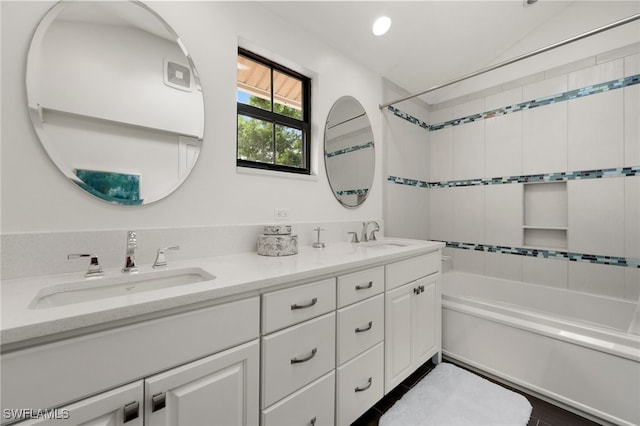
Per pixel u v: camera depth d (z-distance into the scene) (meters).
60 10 0.95
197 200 1.26
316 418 1.05
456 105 2.71
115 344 0.62
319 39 1.81
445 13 1.88
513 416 1.36
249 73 1.59
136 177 1.09
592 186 1.96
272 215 1.56
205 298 0.74
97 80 1.01
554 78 2.13
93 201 1.00
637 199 1.80
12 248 0.84
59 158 0.93
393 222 2.44
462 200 2.67
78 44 0.98
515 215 2.34
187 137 1.23
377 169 2.28
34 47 0.90
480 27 2.07
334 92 1.92
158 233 1.12
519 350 1.60
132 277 0.94
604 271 1.92
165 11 1.17
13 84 0.87
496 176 2.45
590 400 1.36
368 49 2.02
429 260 1.75
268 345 0.90
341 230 1.93
